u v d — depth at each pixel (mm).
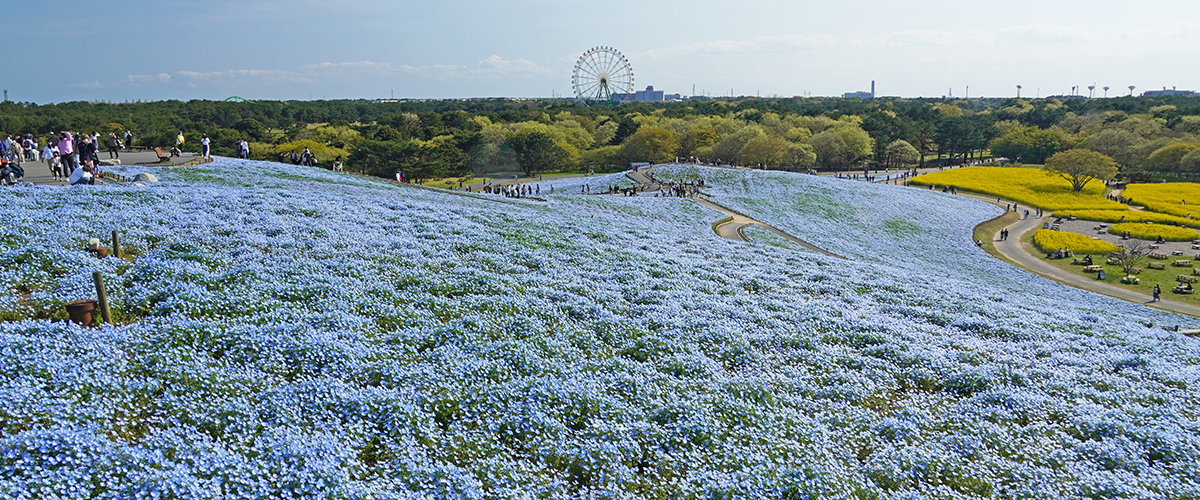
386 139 136125
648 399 12602
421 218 33469
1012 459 11461
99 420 8758
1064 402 14539
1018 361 18266
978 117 191000
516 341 15344
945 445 11867
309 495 7859
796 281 29141
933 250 65688
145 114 170375
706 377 14695
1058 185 113125
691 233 48281
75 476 7180
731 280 27484
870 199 89125
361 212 32719
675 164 109750
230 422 9430
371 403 10453
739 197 82062
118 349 11516
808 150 147125
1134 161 140125
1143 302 50594
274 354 12398
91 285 15758
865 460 11148
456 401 11328
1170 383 16922
